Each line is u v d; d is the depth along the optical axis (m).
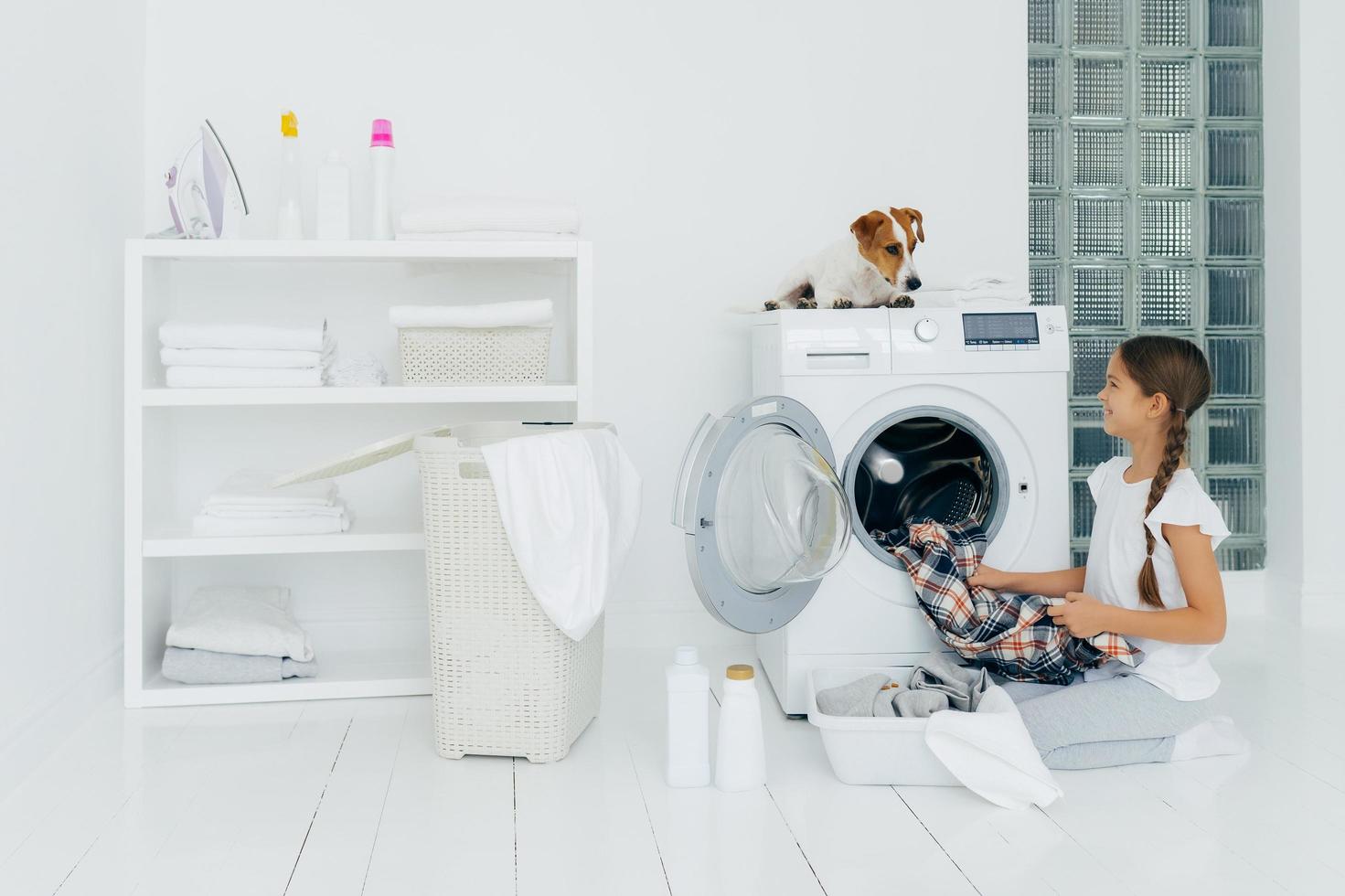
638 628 2.92
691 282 2.91
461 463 2.00
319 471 2.09
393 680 2.46
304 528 2.46
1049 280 3.13
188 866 1.61
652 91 2.88
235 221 2.51
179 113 2.73
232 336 2.41
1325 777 1.95
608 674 2.65
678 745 1.92
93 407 2.37
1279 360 3.17
